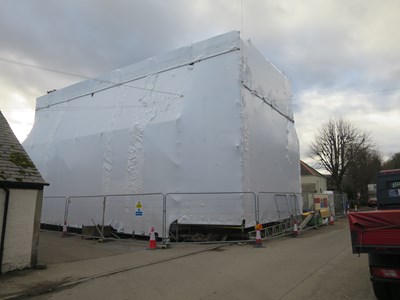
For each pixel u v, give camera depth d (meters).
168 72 17.36
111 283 7.63
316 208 23.72
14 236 8.91
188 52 16.75
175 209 15.34
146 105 17.70
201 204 14.82
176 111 16.36
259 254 10.93
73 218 19.94
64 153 21.64
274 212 17.56
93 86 21.48
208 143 15.12
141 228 16.36
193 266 9.27
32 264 9.19
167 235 15.15
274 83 19.66
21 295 6.76
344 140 50.44
